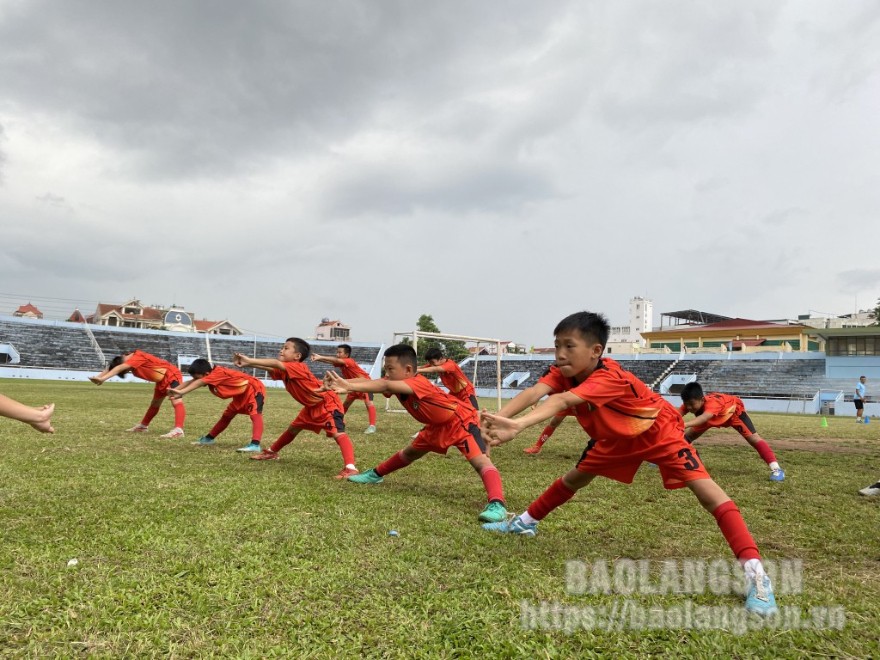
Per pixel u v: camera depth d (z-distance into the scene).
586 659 2.02
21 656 1.90
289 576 2.68
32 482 4.56
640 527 3.86
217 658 1.93
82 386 26.64
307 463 6.27
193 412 13.04
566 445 9.19
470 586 2.65
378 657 1.98
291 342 6.00
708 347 54.16
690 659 2.03
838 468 7.14
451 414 4.39
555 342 3.07
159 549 2.99
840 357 36.22
